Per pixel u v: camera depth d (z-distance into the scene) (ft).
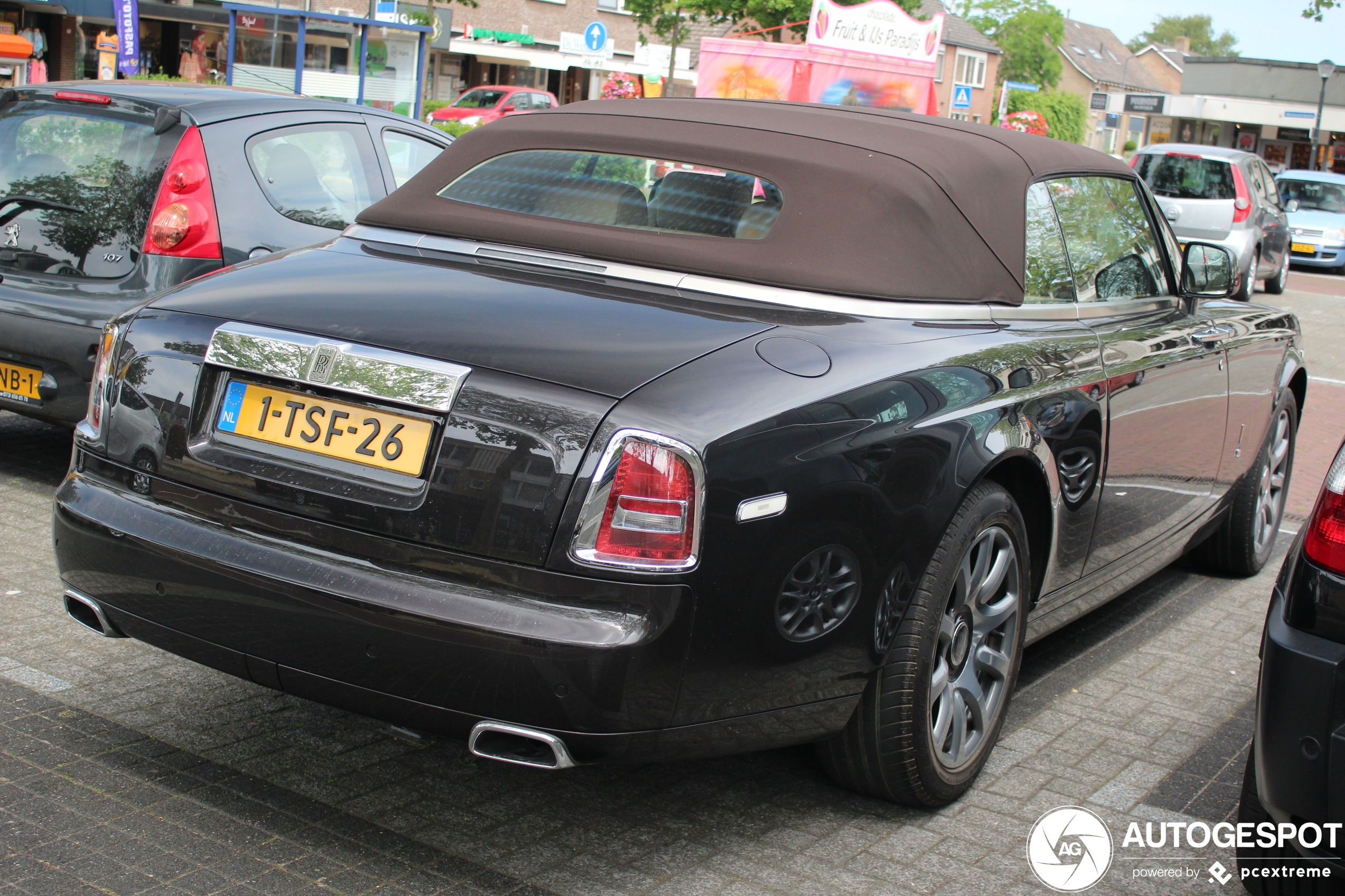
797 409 8.60
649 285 10.05
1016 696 13.01
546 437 8.05
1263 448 17.03
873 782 10.09
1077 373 11.30
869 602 9.16
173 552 8.96
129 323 9.87
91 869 8.77
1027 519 11.26
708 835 9.82
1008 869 9.57
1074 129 257.14
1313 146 164.25
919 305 10.18
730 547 8.15
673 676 8.07
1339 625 7.93
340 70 70.13
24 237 17.37
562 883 8.99
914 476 9.23
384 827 9.62
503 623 7.89
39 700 11.40
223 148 17.30
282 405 8.96
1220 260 14.74
